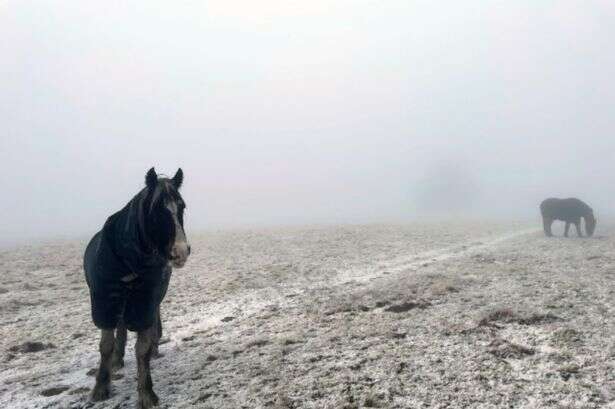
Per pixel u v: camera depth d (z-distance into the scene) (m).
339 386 5.61
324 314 9.19
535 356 6.26
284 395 5.43
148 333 5.44
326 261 17.33
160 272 5.30
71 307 10.98
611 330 7.18
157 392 5.83
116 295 5.26
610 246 19.19
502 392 5.27
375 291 10.82
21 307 11.09
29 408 5.67
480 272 13.20
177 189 5.11
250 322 9.04
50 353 7.77
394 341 7.18
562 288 10.45
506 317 8.09
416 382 5.63
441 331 7.52
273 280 13.59
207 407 5.28
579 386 5.32
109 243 5.25
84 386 6.21
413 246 21.98
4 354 7.73
